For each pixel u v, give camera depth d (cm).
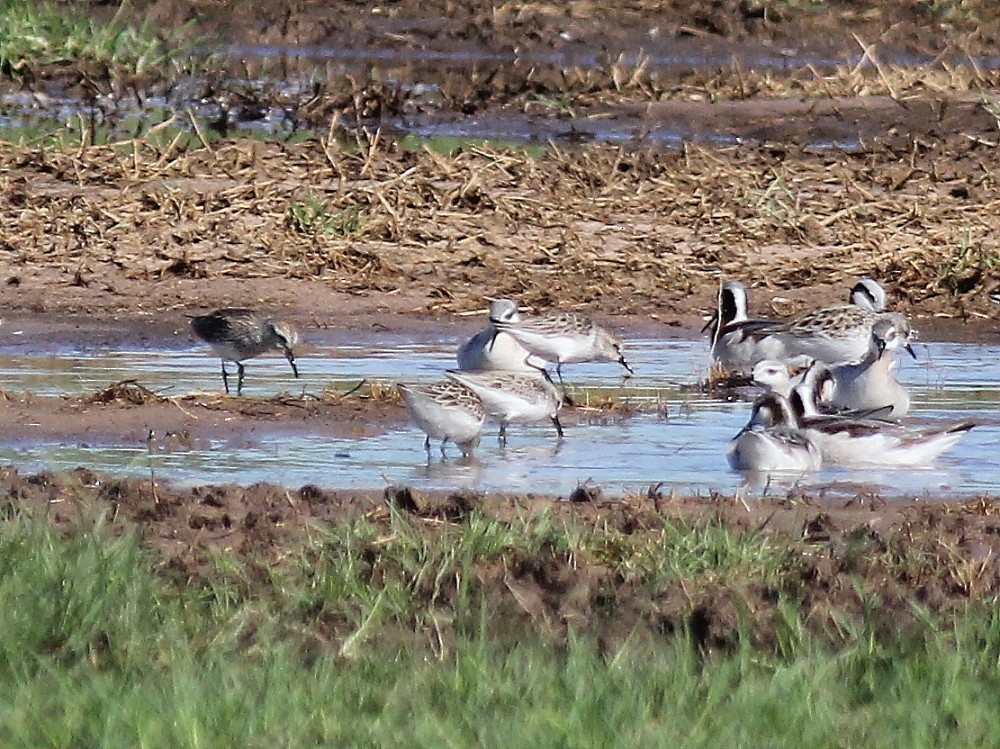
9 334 1842
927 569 1066
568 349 1711
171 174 2541
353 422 1514
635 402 1630
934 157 2827
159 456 1384
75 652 907
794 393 1527
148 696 838
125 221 2269
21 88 3350
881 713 847
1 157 2578
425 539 1084
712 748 790
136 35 3647
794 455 1377
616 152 2819
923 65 3688
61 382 1634
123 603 947
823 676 880
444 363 1759
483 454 1426
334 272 2116
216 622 950
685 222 2388
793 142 3000
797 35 3912
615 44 3853
